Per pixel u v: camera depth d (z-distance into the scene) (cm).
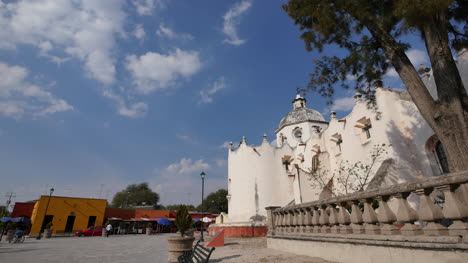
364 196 625
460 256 411
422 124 1336
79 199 4153
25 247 1872
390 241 538
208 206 7588
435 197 842
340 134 1994
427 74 1352
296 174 2030
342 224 733
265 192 2466
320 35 985
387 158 1452
